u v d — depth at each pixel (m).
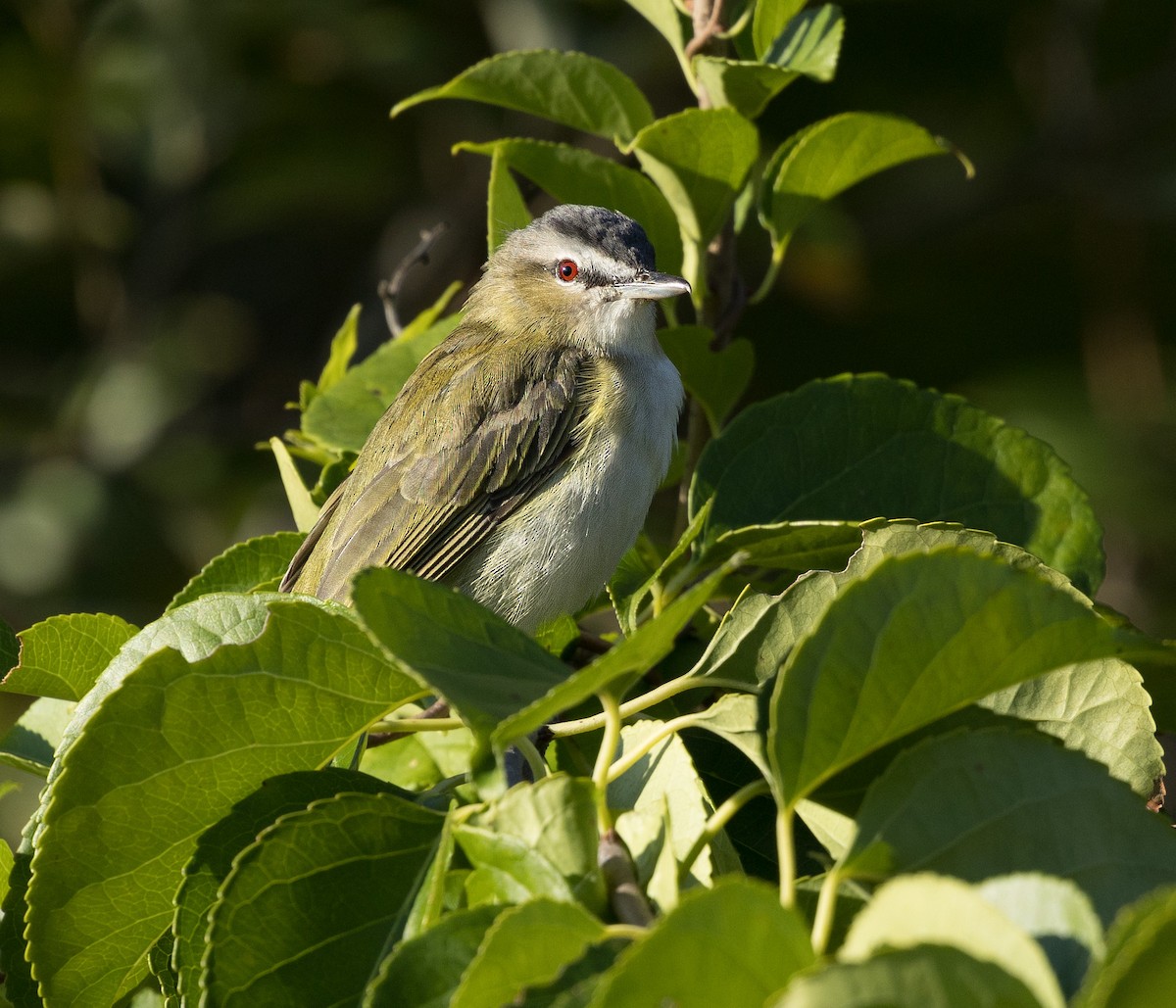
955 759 4.45
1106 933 4.08
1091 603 5.95
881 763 5.18
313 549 10.09
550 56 8.77
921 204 19.44
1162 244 20.34
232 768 5.57
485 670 4.81
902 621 4.43
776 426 7.81
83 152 18.75
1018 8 18.75
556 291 10.85
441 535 10.18
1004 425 7.82
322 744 5.62
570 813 4.72
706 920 3.76
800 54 8.48
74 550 18.25
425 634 4.80
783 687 4.43
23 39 17.98
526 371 10.37
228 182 18.89
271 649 5.45
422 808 5.12
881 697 4.46
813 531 6.50
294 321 20.12
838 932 4.87
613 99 8.93
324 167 18.39
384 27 17.80
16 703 17.08
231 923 4.85
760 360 18.92
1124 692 5.43
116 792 5.48
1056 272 19.72
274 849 4.96
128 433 19.02
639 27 17.27
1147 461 17.69
